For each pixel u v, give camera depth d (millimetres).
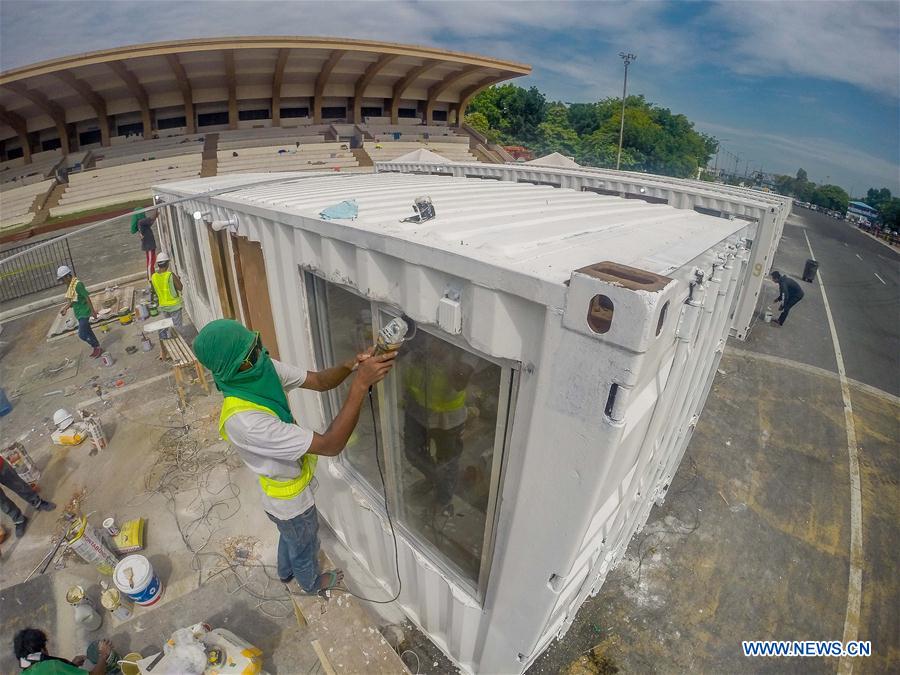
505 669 2311
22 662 2387
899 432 5715
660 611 3412
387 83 31469
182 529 3652
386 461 2484
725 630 3309
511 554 1856
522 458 1625
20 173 24281
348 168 26266
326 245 2061
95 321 7621
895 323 9484
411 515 2578
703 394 3674
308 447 1886
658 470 2957
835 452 5262
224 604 2994
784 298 8641
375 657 2699
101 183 21969
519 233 1875
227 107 28312
